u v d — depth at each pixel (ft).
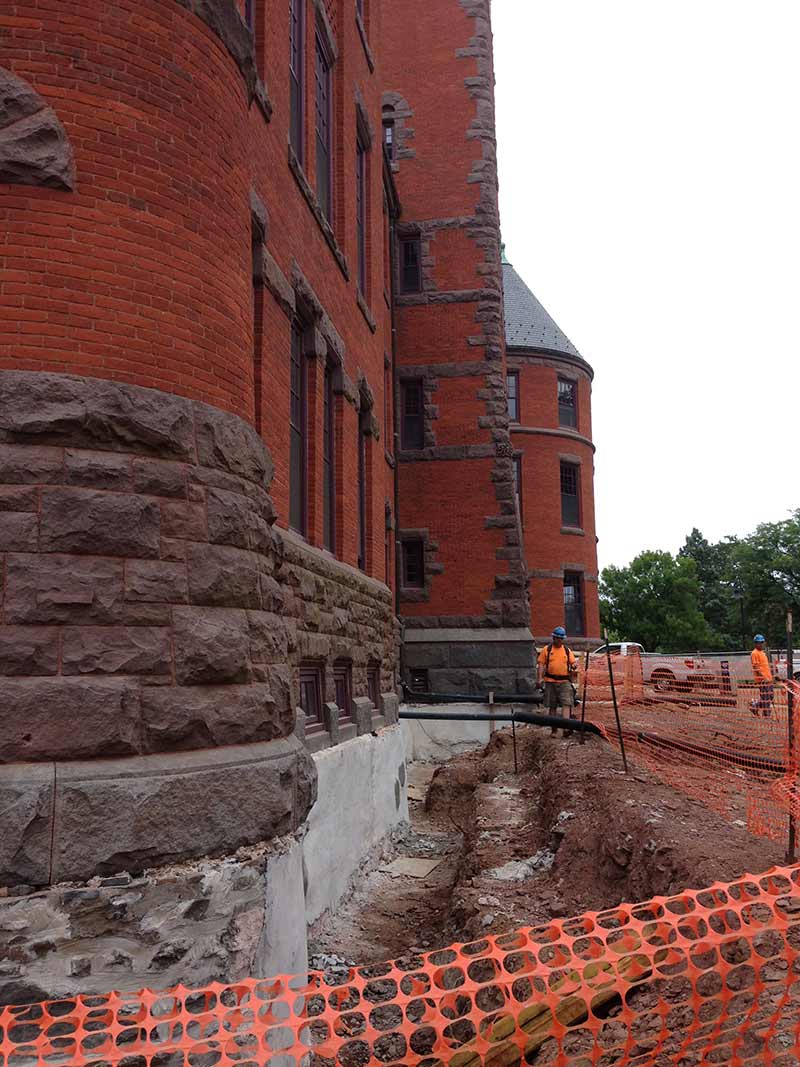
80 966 15.47
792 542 200.95
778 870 12.82
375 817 40.34
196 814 17.10
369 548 48.03
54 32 18.13
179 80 19.66
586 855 26.63
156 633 17.43
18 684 15.99
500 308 77.82
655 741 36.17
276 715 20.03
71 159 17.97
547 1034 11.82
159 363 18.63
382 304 53.57
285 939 18.84
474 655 71.61
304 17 36.76
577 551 108.37
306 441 34.83
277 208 29.63
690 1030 11.69
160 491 18.01
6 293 17.31
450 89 80.02
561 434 109.40
